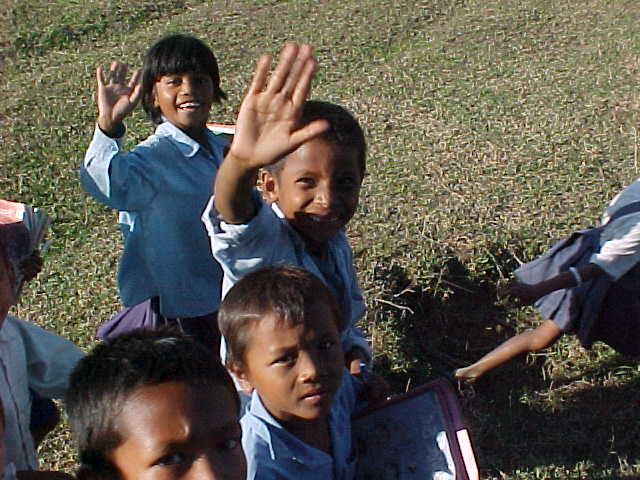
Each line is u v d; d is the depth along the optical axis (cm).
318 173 179
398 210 340
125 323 253
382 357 288
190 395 137
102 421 138
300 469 169
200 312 248
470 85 466
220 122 439
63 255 333
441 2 585
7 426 176
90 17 563
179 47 247
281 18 566
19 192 379
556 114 422
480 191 353
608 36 523
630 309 255
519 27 544
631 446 268
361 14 568
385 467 176
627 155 380
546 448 267
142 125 432
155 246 244
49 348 189
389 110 439
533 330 265
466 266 312
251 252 177
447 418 172
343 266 194
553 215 333
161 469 136
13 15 562
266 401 167
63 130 434
